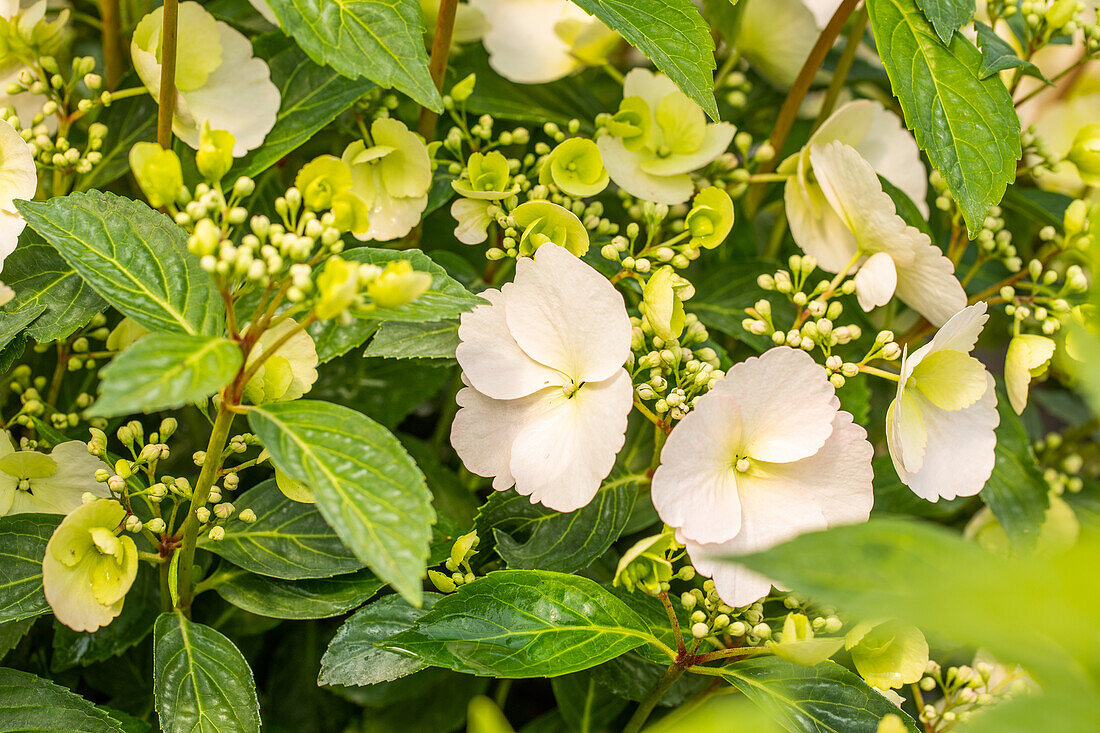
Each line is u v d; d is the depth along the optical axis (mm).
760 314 527
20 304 520
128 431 512
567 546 521
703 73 510
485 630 501
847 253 545
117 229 494
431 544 521
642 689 535
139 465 506
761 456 504
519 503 524
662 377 526
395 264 465
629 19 511
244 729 501
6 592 507
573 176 539
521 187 537
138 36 530
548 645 500
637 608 522
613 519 525
